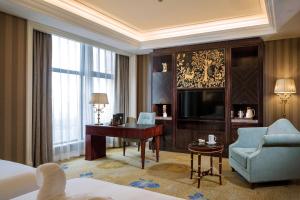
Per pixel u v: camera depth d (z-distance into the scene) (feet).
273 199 8.94
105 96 14.65
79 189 5.11
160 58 19.20
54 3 12.09
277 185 10.44
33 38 12.92
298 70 15.31
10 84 11.69
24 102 12.34
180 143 17.35
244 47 15.66
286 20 11.84
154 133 14.05
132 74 20.74
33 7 10.89
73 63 15.93
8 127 11.63
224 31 15.26
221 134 15.98
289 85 14.39
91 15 14.20
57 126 14.71
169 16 14.34
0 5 10.34
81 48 16.58
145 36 18.52
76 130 15.99
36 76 13.08
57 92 14.75
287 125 11.30
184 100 17.90
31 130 12.69
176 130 17.53
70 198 3.66
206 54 16.53
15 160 11.91
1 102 11.34
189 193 9.53
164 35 17.88
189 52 17.15
